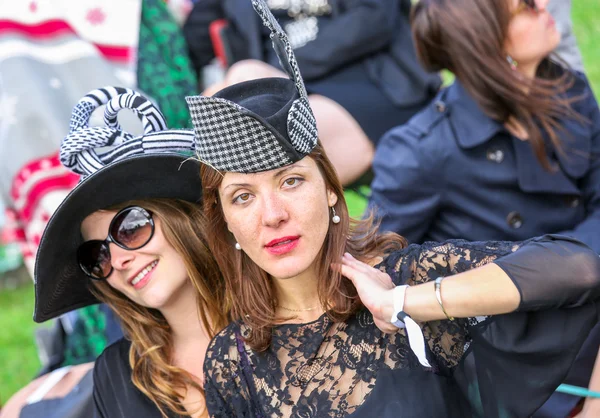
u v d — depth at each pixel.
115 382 2.28
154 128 2.13
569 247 1.75
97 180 2.03
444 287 1.76
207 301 2.18
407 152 2.83
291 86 1.83
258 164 1.74
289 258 1.79
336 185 1.86
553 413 2.30
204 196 1.90
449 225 2.87
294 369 1.94
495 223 2.80
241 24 3.77
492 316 1.84
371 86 3.60
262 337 1.96
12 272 5.77
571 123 2.85
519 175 2.77
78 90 3.36
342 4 3.64
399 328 1.81
